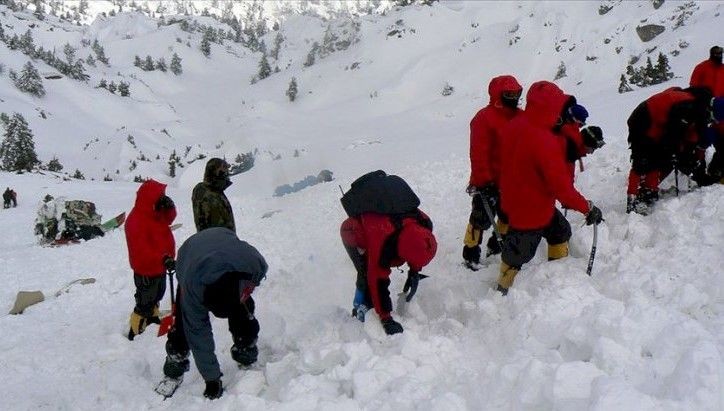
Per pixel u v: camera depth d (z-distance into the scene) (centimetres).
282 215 1245
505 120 557
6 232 1988
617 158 807
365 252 489
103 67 15325
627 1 9088
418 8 12575
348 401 369
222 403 418
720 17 6944
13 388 561
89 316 789
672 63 6169
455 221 797
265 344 541
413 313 523
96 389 530
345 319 531
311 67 12925
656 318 362
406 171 1357
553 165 468
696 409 276
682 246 485
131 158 8206
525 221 496
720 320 372
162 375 530
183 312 439
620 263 492
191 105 13750
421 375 392
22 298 873
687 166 596
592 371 316
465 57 10094
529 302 457
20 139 6294
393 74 10950
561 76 7881
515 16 12131
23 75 11244
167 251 628
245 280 436
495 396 338
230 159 6312
